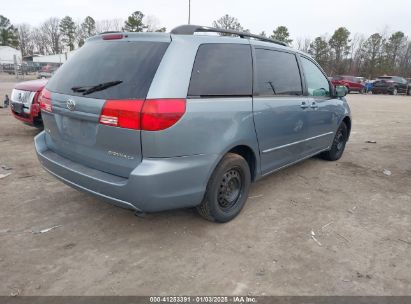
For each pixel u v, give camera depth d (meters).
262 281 2.63
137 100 2.63
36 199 3.93
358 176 5.20
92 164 3.04
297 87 4.30
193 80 2.89
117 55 2.97
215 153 3.04
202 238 3.21
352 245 3.19
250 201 4.09
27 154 5.68
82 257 2.87
